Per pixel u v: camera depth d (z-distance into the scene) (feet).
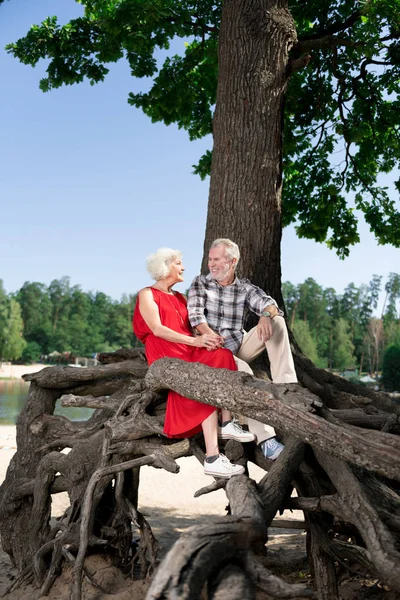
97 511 17.04
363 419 15.12
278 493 11.48
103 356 18.86
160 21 26.68
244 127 19.94
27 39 29.78
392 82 30.42
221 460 12.58
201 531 8.05
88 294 520.42
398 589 9.77
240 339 14.87
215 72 32.63
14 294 452.76
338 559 13.17
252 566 8.25
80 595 14.08
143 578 15.71
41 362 371.76
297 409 10.81
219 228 19.83
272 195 19.85
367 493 12.32
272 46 20.20
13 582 16.74
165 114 33.40
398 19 21.53
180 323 14.80
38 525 17.71
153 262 14.92
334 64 25.90
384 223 33.06
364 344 347.56
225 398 11.88
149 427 14.85
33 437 18.49
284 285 420.36
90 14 30.78
